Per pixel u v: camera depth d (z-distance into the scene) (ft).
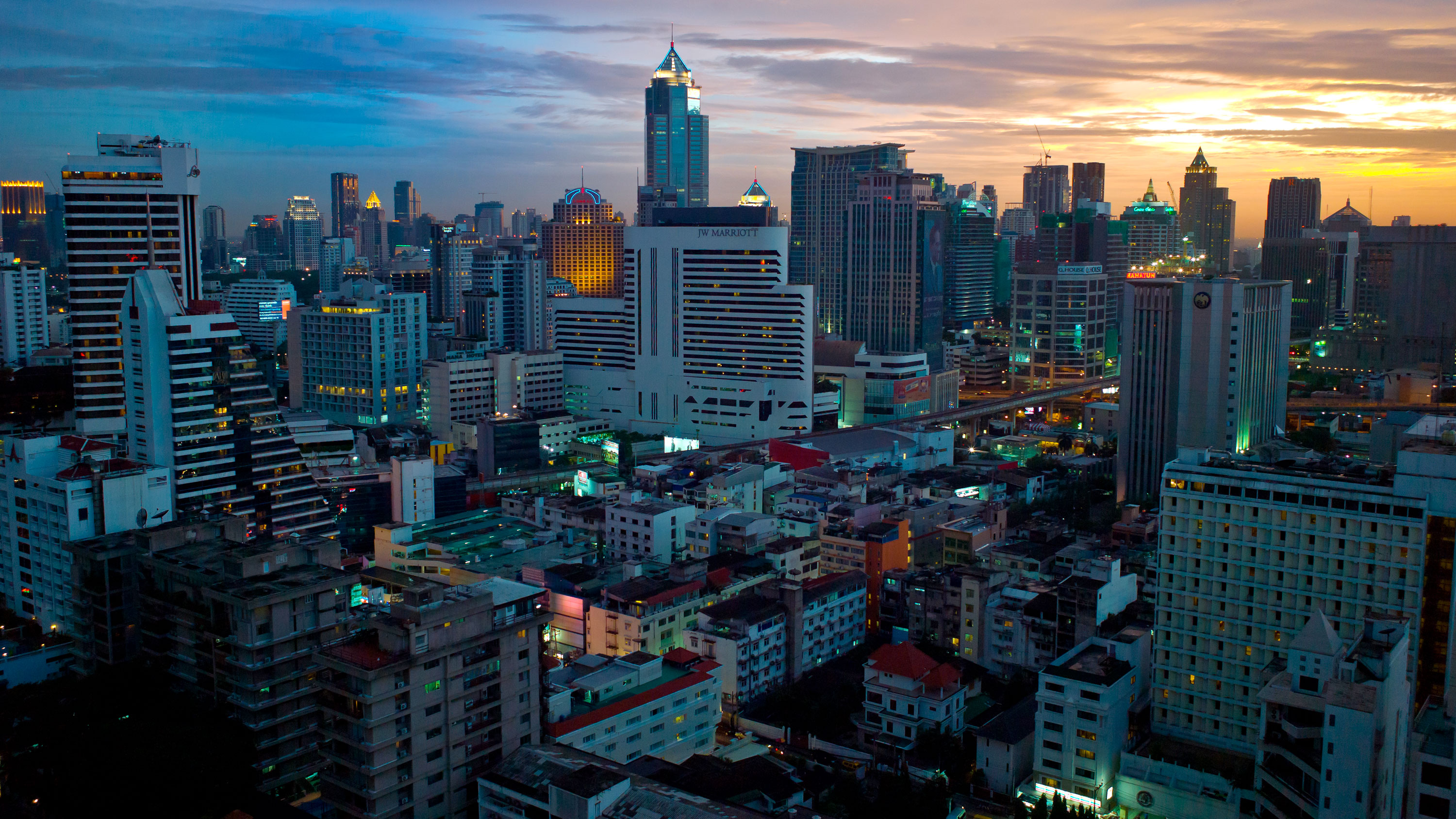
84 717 568.82
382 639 505.66
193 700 589.73
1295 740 503.61
